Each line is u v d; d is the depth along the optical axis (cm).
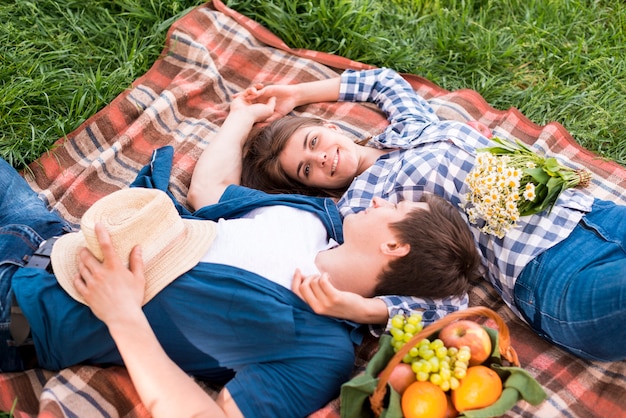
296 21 386
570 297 243
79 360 232
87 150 323
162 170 291
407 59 383
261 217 258
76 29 361
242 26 384
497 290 277
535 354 260
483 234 272
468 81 390
